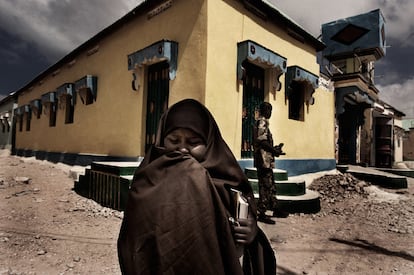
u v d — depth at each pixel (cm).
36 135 1412
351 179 762
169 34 593
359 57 1155
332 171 905
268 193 433
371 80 1269
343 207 553
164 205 91
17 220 394
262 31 650
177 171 97
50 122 1243
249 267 125
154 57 574
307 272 263
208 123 118
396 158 1862
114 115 750
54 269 252
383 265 282
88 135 877
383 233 391
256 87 667
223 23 554
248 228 104
